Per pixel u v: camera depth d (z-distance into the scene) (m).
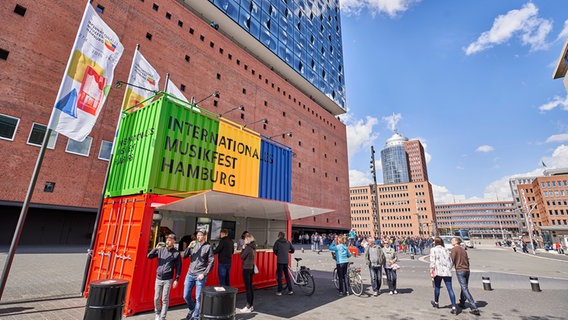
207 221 10.40
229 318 4.37
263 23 44.50
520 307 7.33
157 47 27.81
